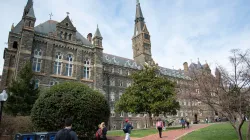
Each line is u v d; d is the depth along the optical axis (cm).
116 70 6862
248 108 1750
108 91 6284
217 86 1833
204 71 2066
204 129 3184
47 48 4256
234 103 1739
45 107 2055
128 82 6931
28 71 3369
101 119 2189
